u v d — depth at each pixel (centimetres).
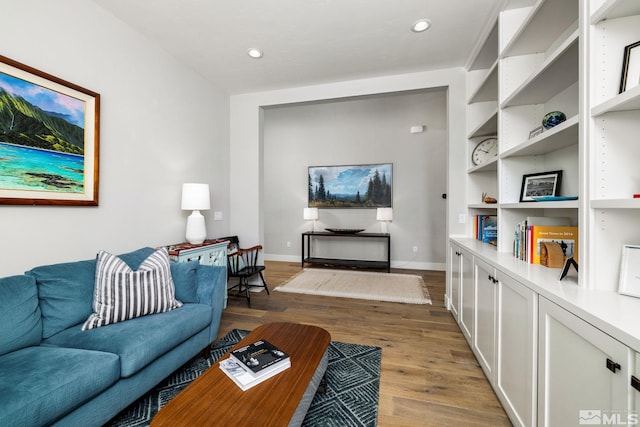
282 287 386
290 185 590
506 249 200
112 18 219
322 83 339
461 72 296
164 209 271
